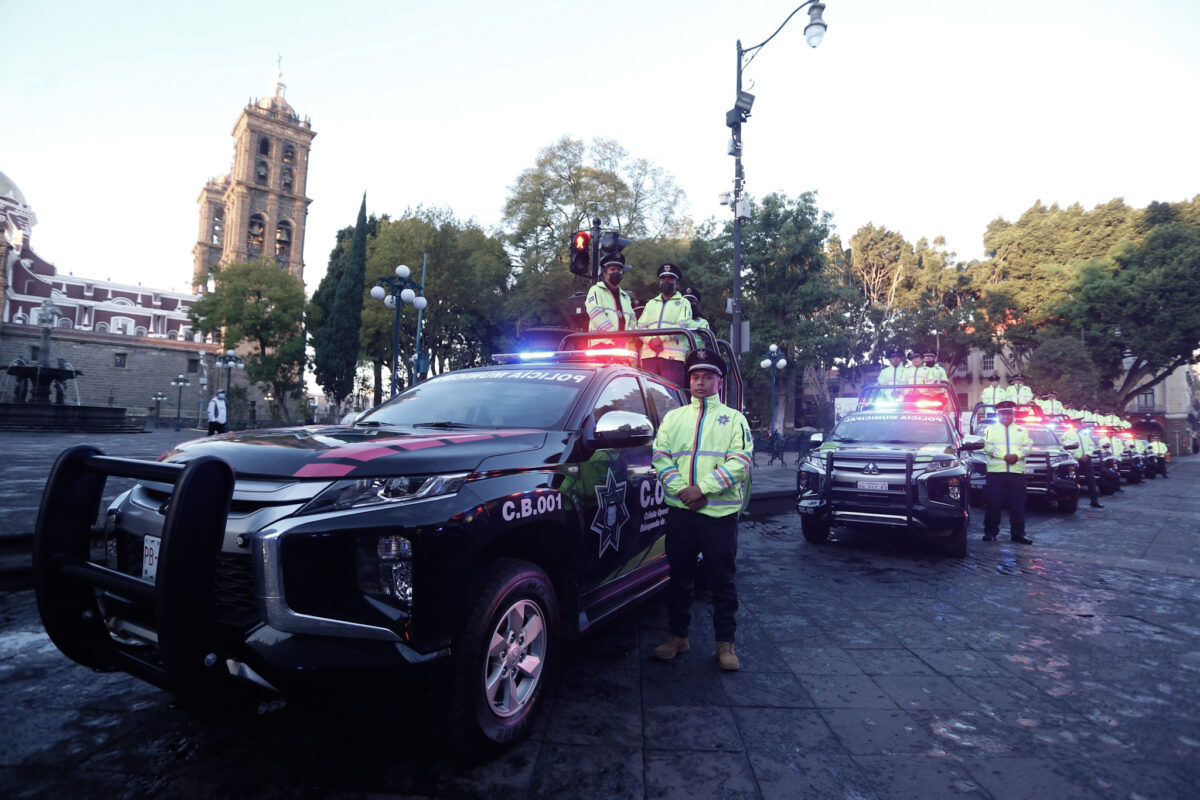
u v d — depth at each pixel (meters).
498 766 2.47
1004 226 48.28
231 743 2.57
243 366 50.25
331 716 2.80
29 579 4.60
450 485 2.46
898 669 3.63
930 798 2.32
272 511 2.19
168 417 53.00
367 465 2.34
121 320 73.88
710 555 3.59
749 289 36.22
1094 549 7.83
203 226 82.56
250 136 69.19
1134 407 50.50
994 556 7.12
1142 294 36.44
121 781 2.28
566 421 3.33
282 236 71.75
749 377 35.81
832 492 7.10
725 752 2.63
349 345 39.62
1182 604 5.21
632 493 3.77
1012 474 8.15
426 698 2.39
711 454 3.51
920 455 6.97
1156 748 2.74
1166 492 17.59
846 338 34.88
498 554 2.75
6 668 3.24
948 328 43.47
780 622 4.50
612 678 3.42
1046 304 41.25
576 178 34.06
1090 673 3.62
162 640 1.91
